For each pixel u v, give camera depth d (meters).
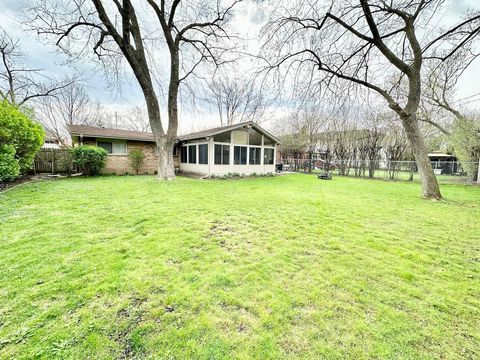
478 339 1.68
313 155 21.11
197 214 4.77
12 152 6.68
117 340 1.58
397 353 1.53
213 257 2.88
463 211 5.54
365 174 16.30
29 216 4.32
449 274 2.60
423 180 7.40
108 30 8.36
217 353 1.50
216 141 12.51
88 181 9.71
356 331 1.72
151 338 1.61
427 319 1.87
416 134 7.30
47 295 2.04
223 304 1.99
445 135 13.95
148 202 5.73
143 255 2.87
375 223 4.48
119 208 5.05
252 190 8.39
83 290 2.12
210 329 1.70
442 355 1.53
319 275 2.51
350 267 2.71
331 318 1.85
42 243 3.13
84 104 25.48
